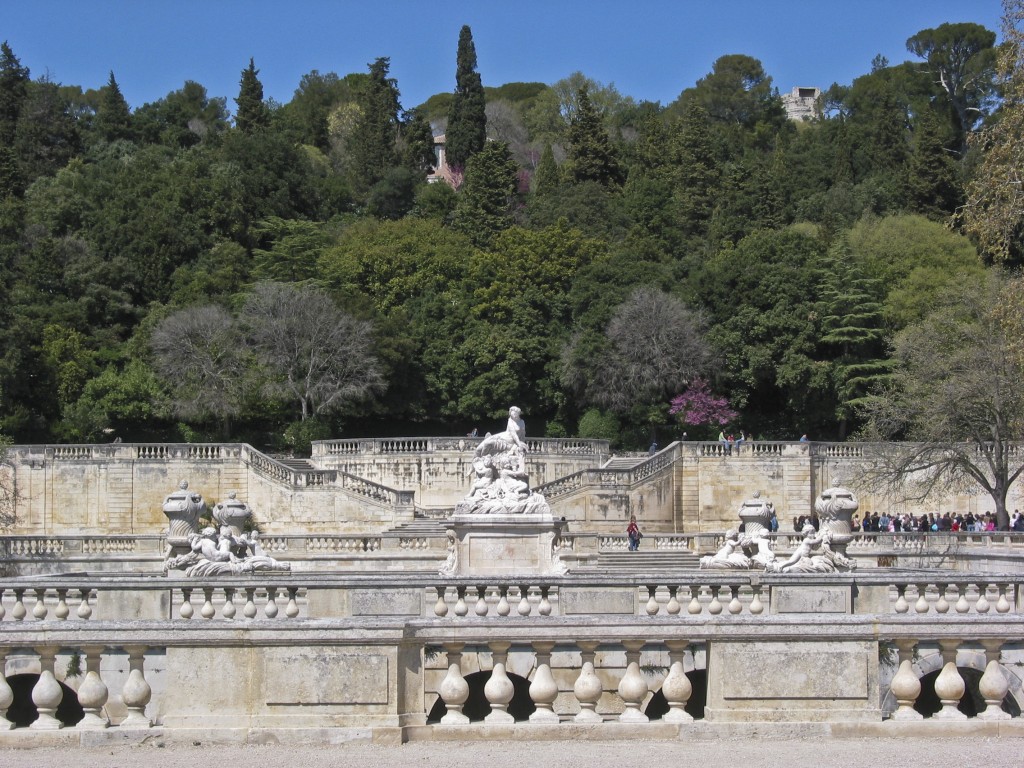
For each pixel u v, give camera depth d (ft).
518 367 327.47
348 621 68.23
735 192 409.28
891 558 202.80
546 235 355.15
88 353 321.11
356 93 587.27
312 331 310.45
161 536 223.30
